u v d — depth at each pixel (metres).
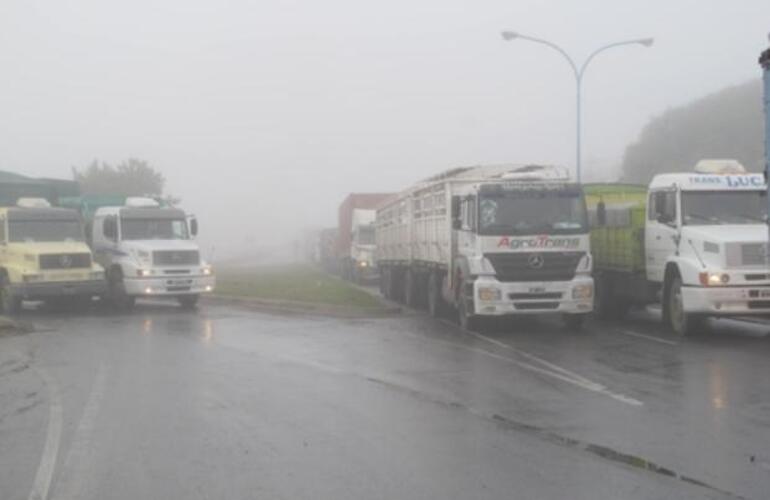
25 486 7.13
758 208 16.72
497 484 7.00
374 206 42.53
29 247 23.52
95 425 9.39
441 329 18.47
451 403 10.34
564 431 8.80
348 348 15.52
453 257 19.03
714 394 10.63
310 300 24.48
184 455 8.07
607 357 13.97
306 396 10.90
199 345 16.17
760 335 16.62
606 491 6.77
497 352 14.76
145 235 25.02
